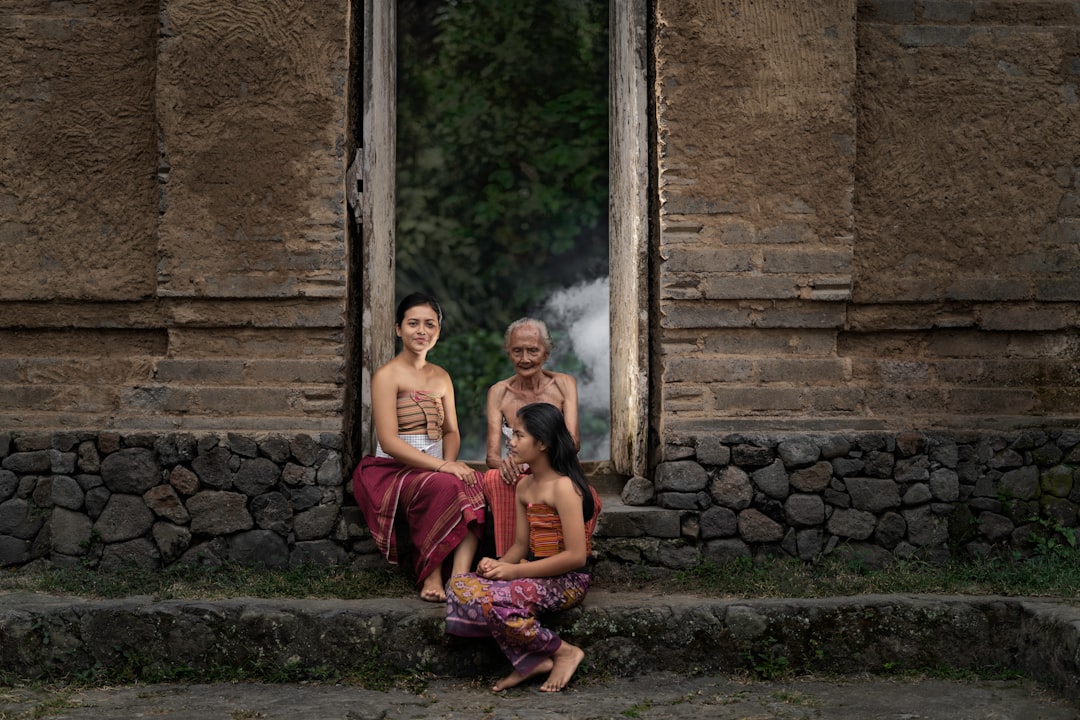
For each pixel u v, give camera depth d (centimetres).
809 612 439
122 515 495
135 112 530
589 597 457
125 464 495
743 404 514
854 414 520
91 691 419
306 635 433
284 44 509
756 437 504
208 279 511
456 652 432
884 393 523
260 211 511
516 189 1027
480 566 431
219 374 514
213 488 496
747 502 502
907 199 535
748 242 515
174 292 510
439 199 1038
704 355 517
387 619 433
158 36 515
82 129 529
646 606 441
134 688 423
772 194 516
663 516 499
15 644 430
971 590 467
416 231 1030
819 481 503
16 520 505
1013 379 534
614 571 494
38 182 527
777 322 518
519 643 418
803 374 519
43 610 434
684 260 512
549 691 415
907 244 535
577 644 435
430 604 446
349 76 520
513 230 1030
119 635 433
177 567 489
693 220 513
